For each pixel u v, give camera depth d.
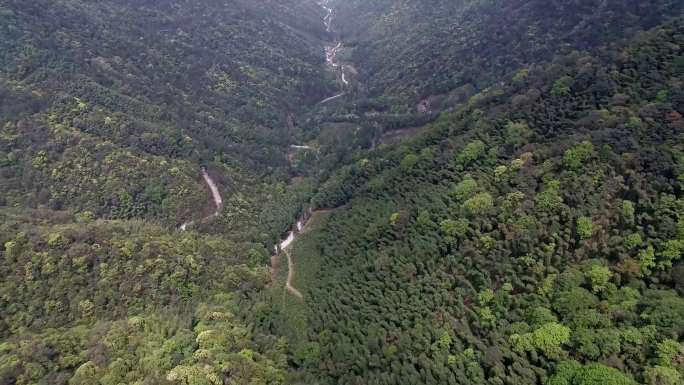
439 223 85.94
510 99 111.50
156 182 124.31
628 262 62.69
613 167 75.19
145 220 115.25
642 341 53.66
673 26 96.75
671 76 86.19
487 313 67.00
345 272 92.31
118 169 121.00
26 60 132.25
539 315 61.94
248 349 71.12
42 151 115.69
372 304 80.56
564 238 70.06
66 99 128.38
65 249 85.31
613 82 92.00
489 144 98.50
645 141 76.31
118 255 87.12
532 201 77.75
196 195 128.38
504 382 57.28
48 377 61.41
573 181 76.69
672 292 57.94
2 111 118.69
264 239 115.44
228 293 88.75
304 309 88.44
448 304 72.12
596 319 57.88
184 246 97.69
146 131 136.88
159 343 68.56
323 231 112.81
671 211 64.25
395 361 66.56
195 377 59.38
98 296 80.44
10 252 80.88
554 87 100.50
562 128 91.31
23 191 112.88
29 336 69.25
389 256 87.56
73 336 69.38
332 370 71.06
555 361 56.88
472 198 84.88
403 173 109.06
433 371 62.31
